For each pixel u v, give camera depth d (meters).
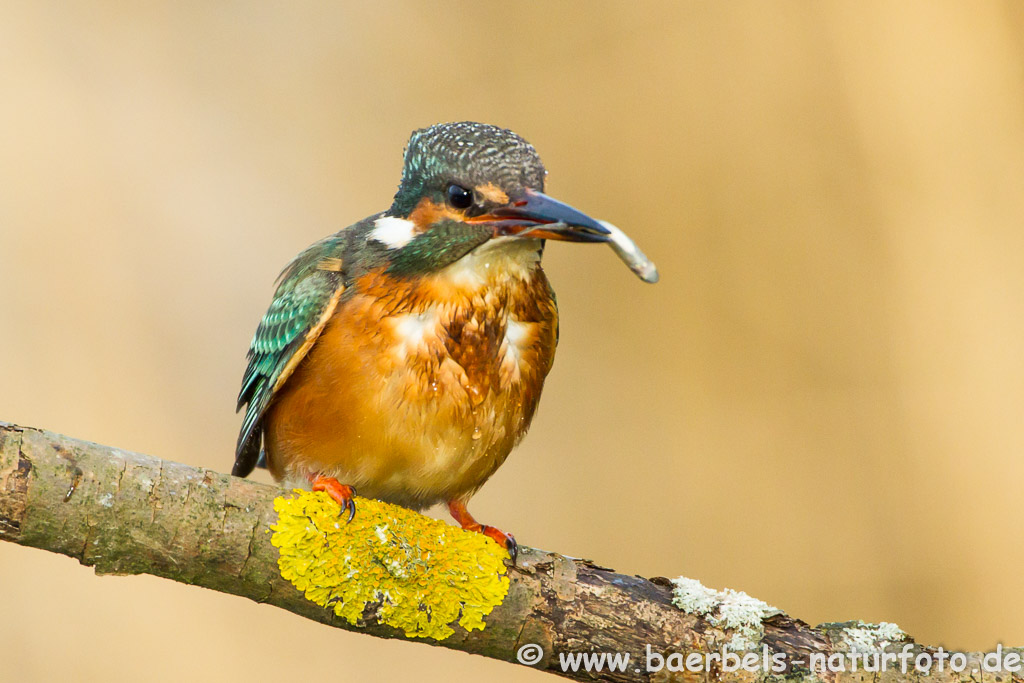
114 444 12.59
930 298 13.27
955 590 12.68
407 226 7.11
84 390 12.74
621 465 13.38
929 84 13.55
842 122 13.70
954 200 13.38
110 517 5.77
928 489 12.95
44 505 5.68
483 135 7.06
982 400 13.00
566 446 13.48
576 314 13.85
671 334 13.65
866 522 12.98
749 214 13.76
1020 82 13.51
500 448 7.30
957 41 13.51
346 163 14.96
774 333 13.51
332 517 6.12
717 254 13.74
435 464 7.06
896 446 13.12
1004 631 12.52
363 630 6.23
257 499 6.03
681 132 14.06
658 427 13.45
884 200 13.51
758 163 13.83
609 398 13.59
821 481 13.12
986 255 13.26
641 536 13.16
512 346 7.20
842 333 13.41
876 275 13.45
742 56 14.03
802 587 12.91
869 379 13.29
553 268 14.01
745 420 13.35
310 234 14.53
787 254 13.62
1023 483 12.77
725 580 12.99
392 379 6.90
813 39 13.86
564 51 14.57
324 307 7.00
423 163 7.08
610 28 14.42
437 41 15.12
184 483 5.91
